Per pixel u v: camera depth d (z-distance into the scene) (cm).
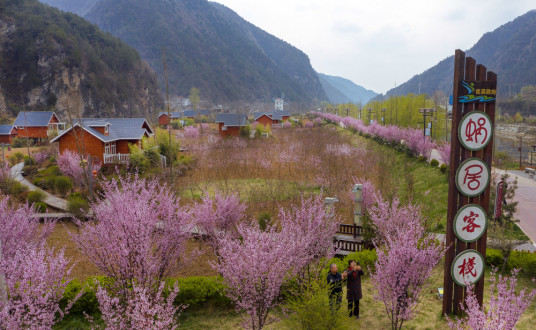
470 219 838
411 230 792
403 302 729
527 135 8481
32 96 10125
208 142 4725
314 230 970
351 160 3203
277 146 4403
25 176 2877
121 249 761
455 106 821
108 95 11538
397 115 5725
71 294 901
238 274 682
